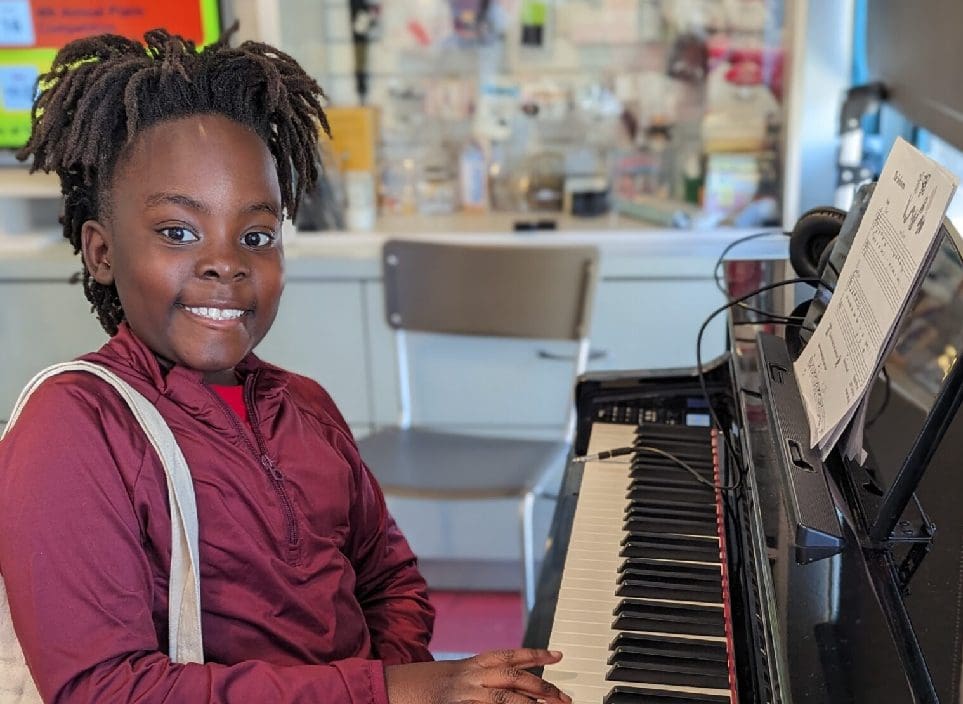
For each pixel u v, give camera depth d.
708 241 2.51
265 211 1.01
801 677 0.81
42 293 2.45
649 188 2.68
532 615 1.19
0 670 0.91
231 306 0.99
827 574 0.94
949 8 1.73
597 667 1.04
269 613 1.00
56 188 2.48
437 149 2.72
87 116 0.99
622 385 1.56
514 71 2.65
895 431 1.17
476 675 0.93
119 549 0.91
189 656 0.94
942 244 1.07
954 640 0.86
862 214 1.20
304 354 2.45
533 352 2.41
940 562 0.96
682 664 1.03
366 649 1.11
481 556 2.58
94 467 0.91
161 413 0.98
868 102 2.27
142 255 0.98
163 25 2.53
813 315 1.32
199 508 0.98
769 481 1.09
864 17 2.44
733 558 1.18
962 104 1.64
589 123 2.67
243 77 1.02
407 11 2.60
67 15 2.54
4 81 2.59
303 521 1.04
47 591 0.87
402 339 2.32
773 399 1.17
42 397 0.93
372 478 1.24
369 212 2.62
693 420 1.54
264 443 1.05
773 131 2.54
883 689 0.79
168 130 0.98
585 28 2.59
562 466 2.42
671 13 2.55
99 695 0.87
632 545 1.23
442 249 2.22
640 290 2.35
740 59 2.52
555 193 2.71
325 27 2.59
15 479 0.89
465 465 2.10
